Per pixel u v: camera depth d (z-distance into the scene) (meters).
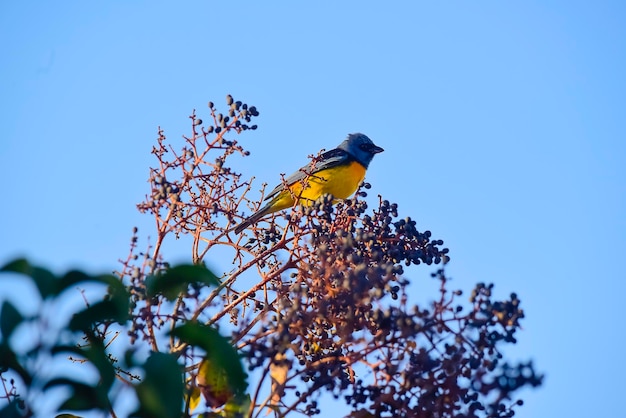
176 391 6.21
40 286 5.71
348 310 7.91
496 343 7.46
